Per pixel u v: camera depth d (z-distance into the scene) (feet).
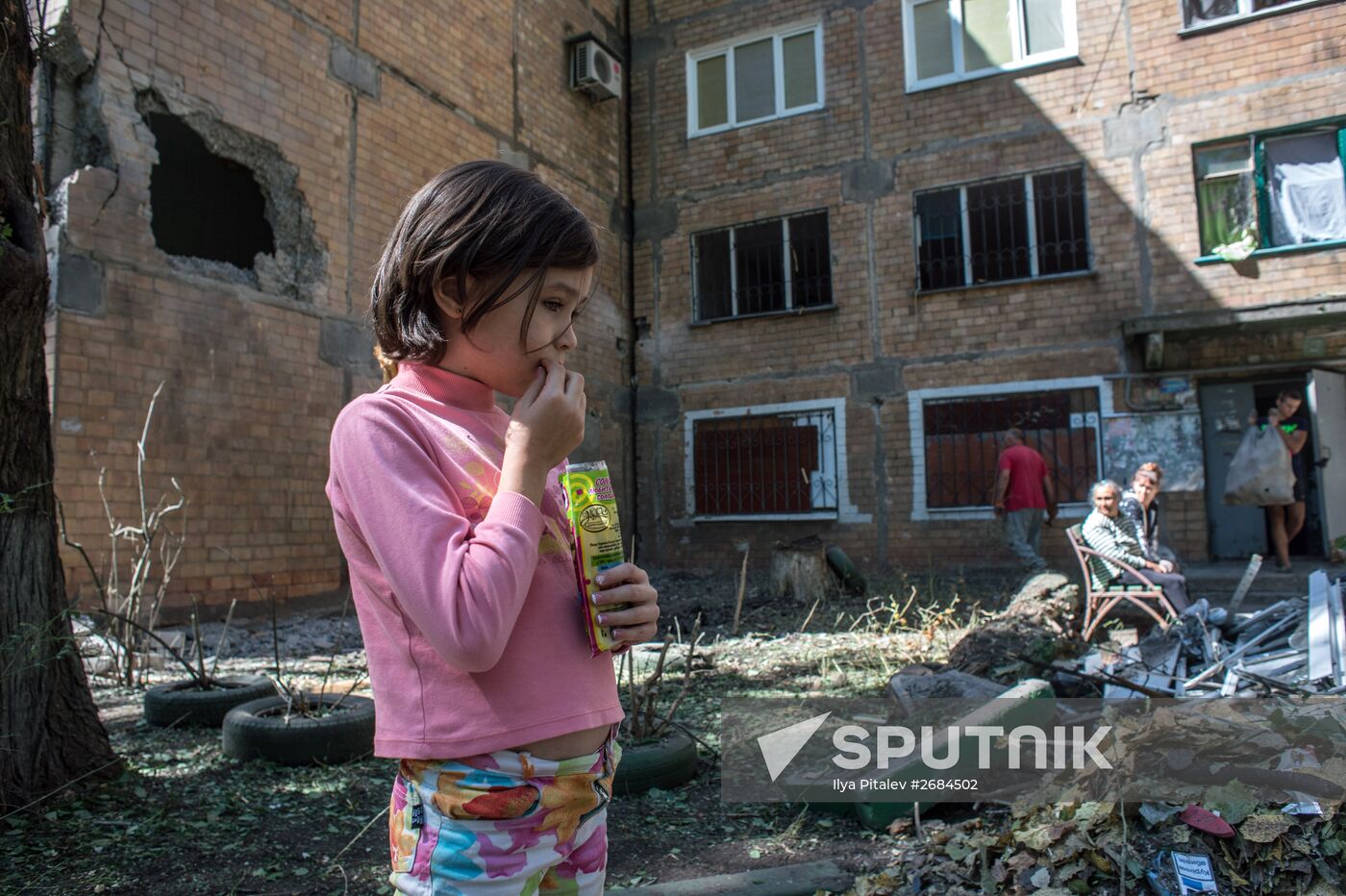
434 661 3.17
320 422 28.09
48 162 21.62
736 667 18.33
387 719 3.24
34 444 10.05
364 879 8.47
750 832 9.89
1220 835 7.84
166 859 8.75
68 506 21.11
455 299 3.37
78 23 22.08
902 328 38.68
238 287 25.85
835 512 39.40
